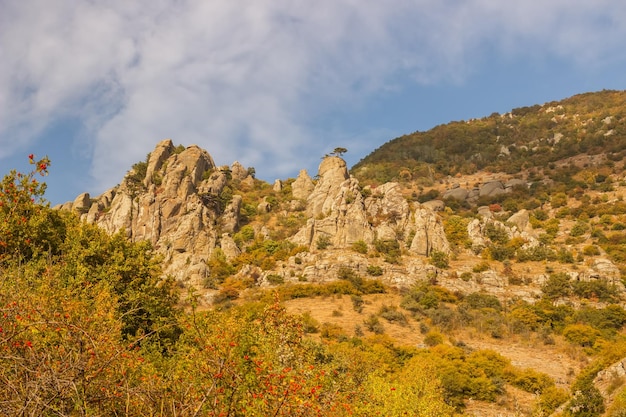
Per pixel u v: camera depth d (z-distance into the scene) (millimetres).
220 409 10023
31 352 8422
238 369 10562
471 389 49188
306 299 76188
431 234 96625
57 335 9352
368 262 87062
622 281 83125
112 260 30609
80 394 8453
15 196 21438
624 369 42344
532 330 69625
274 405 10398
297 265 86688
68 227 32281
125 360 9672
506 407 47781
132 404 9281
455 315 70312
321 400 12453
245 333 11648
